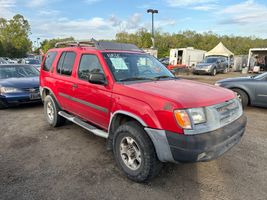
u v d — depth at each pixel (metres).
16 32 69.12
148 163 2.88
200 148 2.55
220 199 2.77
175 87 3.25
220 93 3.15
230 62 29.16
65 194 2.85
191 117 2.60
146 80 3.66
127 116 3.20
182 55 29.48
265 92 6.80
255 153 3.99
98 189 2.96
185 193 2.88
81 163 3.64
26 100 7.00
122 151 3.23
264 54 24.38
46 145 4.34
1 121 5.89
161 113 2.69
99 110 3.69
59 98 4.92
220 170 3.43
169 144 2.64
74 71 4.34
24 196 2.80
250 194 2.86
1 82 7.09
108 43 4.22
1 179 3.17
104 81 3.54
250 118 6.23
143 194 2.86
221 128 2.83
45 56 5.65
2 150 4.12
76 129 5.25
